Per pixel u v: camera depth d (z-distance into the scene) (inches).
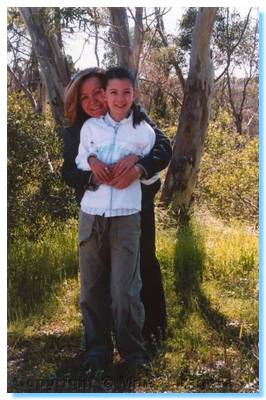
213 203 341.1
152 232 148.9
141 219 145.6
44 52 406.0
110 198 132.9
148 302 154.3
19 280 207.9
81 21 346.0
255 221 323.9
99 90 140.0
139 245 141.5
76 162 138.8
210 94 315.6
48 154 260.5
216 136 393.7
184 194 316.2
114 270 136.0
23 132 251.9
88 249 138.0
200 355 154.2
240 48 622.2
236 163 361.7
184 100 315.3
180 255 225.9
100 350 142.3
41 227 254.2
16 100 341.4
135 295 138.1
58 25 346.3
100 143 135.0
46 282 209.3
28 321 181.2
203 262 225.8
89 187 135.4
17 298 196.1
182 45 561.3
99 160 133.3
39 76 551.5
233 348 159.6
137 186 136.0
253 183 342.3
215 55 624.1
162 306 156.3
